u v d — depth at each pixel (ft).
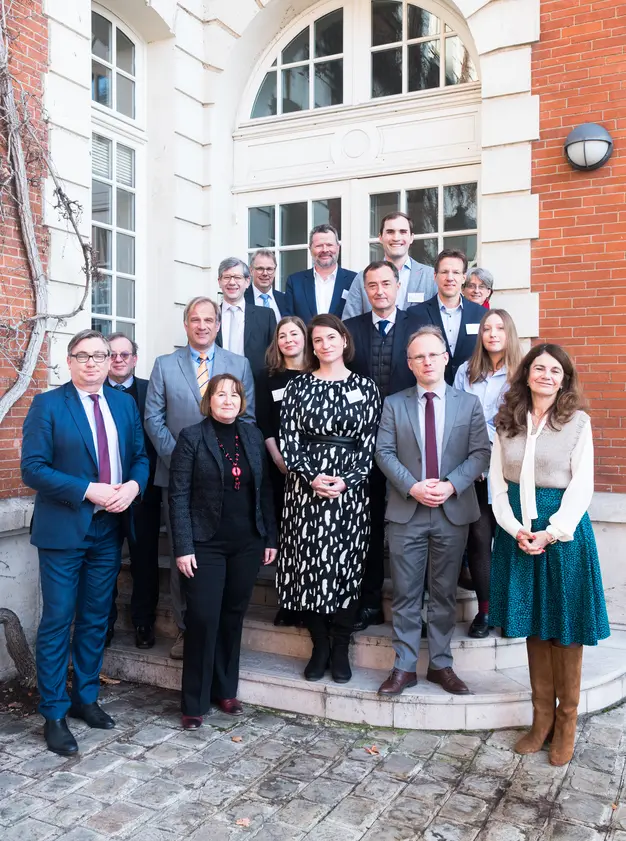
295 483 10.58
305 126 17.65
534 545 8.83
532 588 9.10
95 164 15.85
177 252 17.13
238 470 10.16
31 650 12.72
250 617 12.37
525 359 9.43
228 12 17.42
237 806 8.17
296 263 17.94
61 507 9.78
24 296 12.77
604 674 10.99
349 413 10.35
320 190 17.54
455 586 10.30
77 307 13.80
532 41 14.42
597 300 13.91
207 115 17.79
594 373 13.89
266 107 18.49
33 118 12.92
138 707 11.00
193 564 9.96
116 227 16.43
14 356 12.57
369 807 8.14
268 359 11.87
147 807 8.15
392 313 11.76
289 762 9.19
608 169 13.80
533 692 9.48
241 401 10.22
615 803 8.21
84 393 10.08
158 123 17.04
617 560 13.44
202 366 11.76
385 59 17.07
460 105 16.03
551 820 7.87
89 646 10.40
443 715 10.05
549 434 9.13
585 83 14.02
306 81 17.93
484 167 14.89
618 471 13.64
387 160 16.78
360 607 11.55
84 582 10.35
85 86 14.03
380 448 10.37
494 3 14.71
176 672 11.69
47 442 9.75
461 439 10.16
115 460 10.27
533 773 8.89
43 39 13.14
